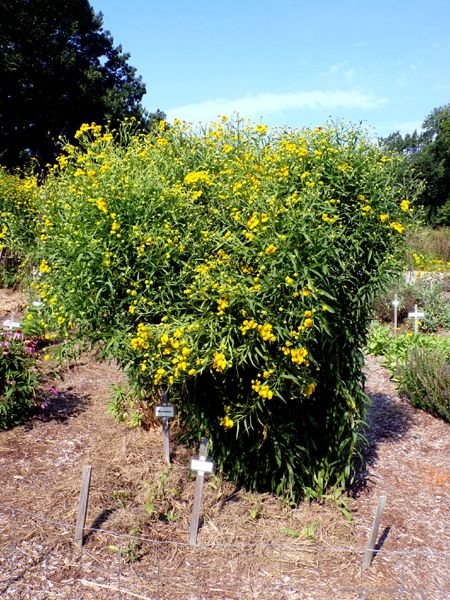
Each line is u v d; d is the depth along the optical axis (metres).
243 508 3.26
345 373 3.31
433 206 32.19
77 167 4.03
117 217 3.04
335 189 3.09
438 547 3.10
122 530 2.96
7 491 3.32
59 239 3.30
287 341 2.66
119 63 25.27
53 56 22.34
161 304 2.98
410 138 50.41
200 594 2.56
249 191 3.10
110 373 5.57
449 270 9.98
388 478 3.93
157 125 4.00
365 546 3.05
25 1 21.45
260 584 2.66
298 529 3.13
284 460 3.27
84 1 23.50
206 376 3.07
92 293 3.04
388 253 3.13
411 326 8.45
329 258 2.86
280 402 3.11
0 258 8.22
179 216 3.14
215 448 3.34
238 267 2.89
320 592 2.63
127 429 4.23
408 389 5.51
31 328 5.64
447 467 4.16
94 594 2.51
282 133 3.45
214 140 3.72
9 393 4.15
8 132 22.42
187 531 3.03
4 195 8.32
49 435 4.17
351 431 3.38
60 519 3.03
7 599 2.43
